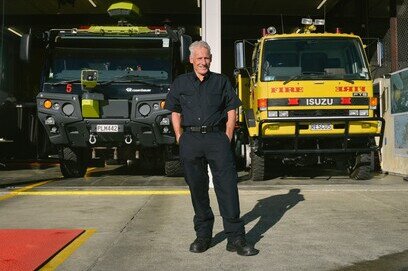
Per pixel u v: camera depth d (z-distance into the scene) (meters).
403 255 3.79
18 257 3.73
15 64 17.61
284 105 8.09
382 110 10.30
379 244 4.12
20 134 11.48
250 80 9.14
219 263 3.60
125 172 10.99
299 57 8.32
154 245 4.13
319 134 8.22
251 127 8.62
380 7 17.44
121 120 8.53
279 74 8.21
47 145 9.79
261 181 8.84
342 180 8.91
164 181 9.01
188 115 3.92
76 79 8.74
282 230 4.66
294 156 8.88
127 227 4.84
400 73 9.53
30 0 18.69
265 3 19.33
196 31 21.89
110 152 9.20
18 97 16.98
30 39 8.54
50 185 8.34
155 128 8.53
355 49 8.43
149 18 20.44
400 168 9.59
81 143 8.67
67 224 4.99
